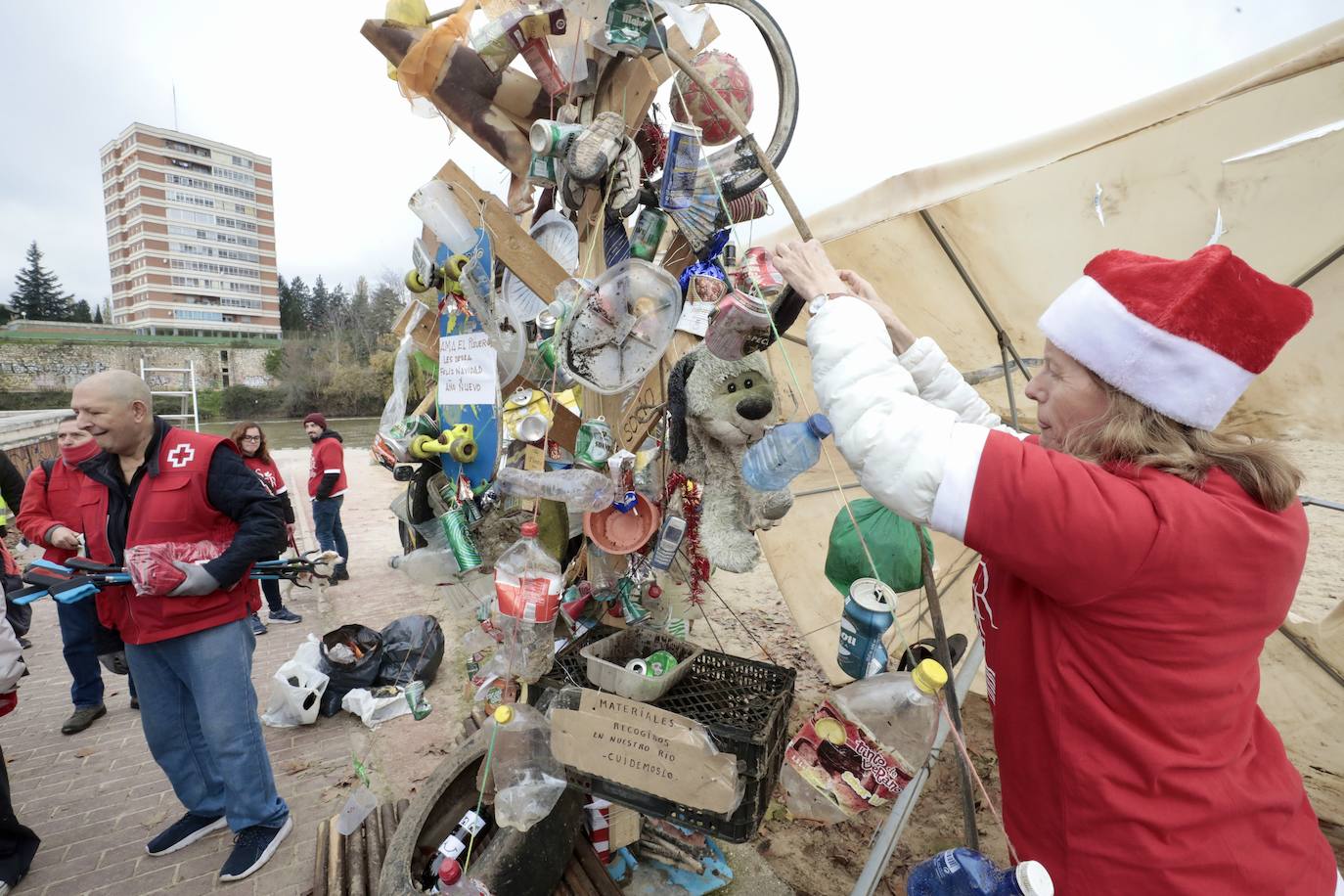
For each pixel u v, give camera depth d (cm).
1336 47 145
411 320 209
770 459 114
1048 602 96
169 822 270
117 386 201
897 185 205
